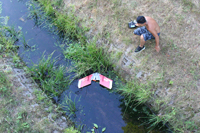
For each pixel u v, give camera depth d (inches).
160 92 164.4
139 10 196.1
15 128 137.9
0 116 141.9
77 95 177.0
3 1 246.4
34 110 151.3
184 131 152.6
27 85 169.0
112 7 201.6
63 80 183.3
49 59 188.2
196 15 185.5
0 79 160.4
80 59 188.9
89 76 183.6
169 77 164.7
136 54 177.2
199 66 164.1
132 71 177.0
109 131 158.1
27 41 210.7
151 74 169.2
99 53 189.0
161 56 171.3
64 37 217.0
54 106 165.0
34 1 245.1
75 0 219.5
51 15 231.9
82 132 156.7
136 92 171.3
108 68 192.4
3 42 199.8
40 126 142.3
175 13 188.2
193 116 152.9
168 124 160.2
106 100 175.3
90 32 203.2
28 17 232.1
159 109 164.1
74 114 165.9
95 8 206.8
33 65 188.1
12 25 218.8
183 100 157.6
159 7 193.6
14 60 186.7
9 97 152.9
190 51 170.4
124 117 166.1
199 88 157.8
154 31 145.9
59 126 149.1
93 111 168.1
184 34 178.2
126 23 192.4
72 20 214.5
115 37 189.6
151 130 159.3
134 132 157.6
